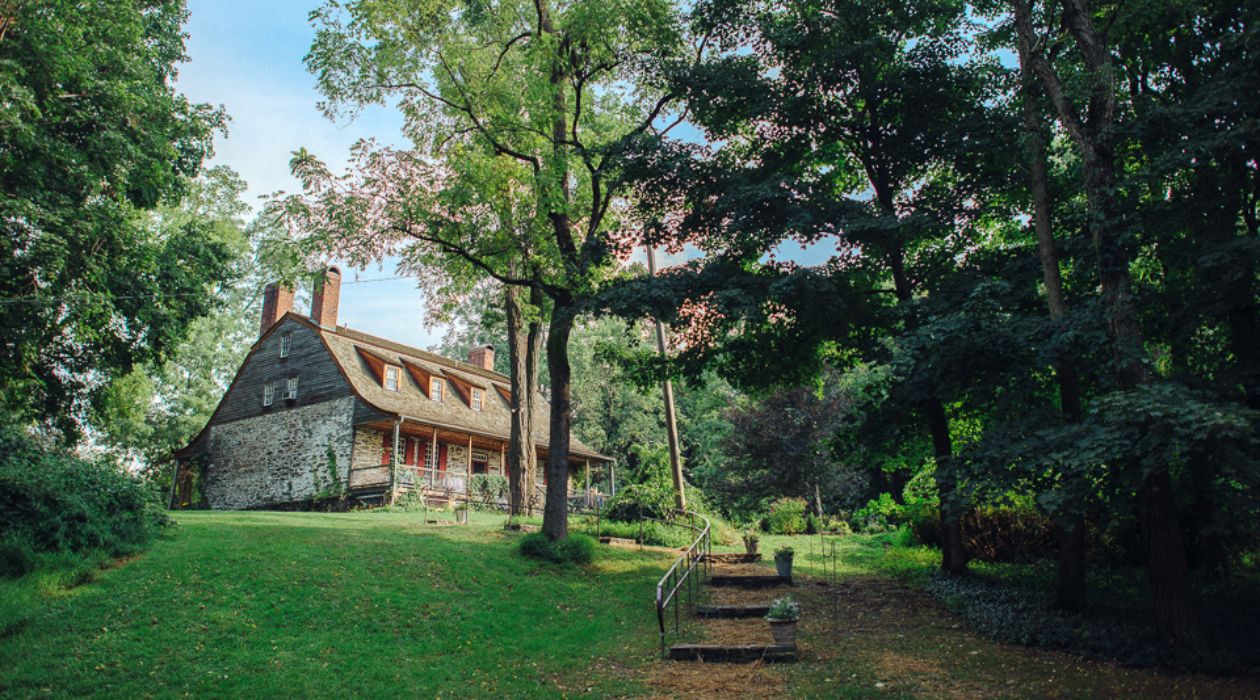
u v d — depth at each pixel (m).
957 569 15.02
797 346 16.30
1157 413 8.14
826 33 15.32
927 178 16.80
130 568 11.92
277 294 35.62
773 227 15.08
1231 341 11.77
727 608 12.57
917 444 16.89
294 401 31.81
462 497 30.22
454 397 35.22
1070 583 11.73
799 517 29.22
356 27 16.22
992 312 11.85
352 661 9.73
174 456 34.78
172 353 20.36
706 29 16.78
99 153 16.23
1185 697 7.84
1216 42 11.74
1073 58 14.00
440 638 10.88
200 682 8.75
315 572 12.62
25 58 14.58
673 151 16.22
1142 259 13.74
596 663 10.12
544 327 30.28
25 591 10.38
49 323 15.88
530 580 14.22
